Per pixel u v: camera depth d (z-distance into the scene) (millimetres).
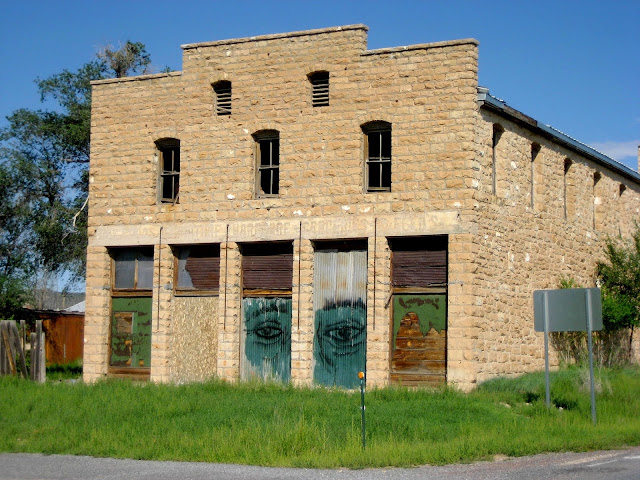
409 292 23703
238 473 13742
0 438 17453
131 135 27312
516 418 18438
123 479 13430
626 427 17328
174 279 26641
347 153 24469
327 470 14023
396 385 23297
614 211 33781
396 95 24031
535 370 26172
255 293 25672
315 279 24844
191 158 26438
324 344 24547
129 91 27453
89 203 27703
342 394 21812
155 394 21844
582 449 15453
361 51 24594
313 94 25266
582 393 20984
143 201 26969
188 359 26234
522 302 25641
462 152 23172
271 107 25531
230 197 25812
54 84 43594
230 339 25453
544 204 27500
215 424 18000
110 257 27594
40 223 40438
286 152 25203
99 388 23422
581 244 30266
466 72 23312
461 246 22906
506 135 25234
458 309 22797
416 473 13523
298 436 16297
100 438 16984
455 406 19469
